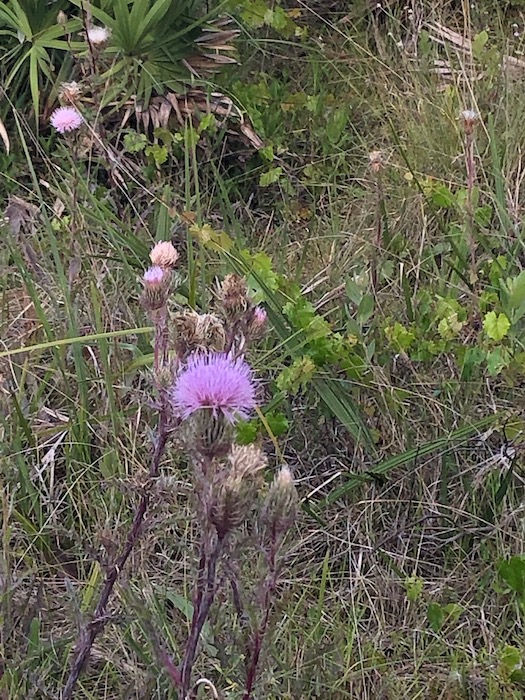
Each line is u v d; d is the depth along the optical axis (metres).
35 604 1.08
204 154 1.84
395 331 1.35
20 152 1.80
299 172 1.89
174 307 1.40
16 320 1.40
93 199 1.43
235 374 0.88
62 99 1.62
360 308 1.37
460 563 1.24
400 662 1.15
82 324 1.43
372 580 1.22
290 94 2.02
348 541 1.25
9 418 1.27
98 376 1.36
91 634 1.01
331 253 1.56
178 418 0.96
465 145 1.63
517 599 1.18
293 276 1.58
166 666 0.92
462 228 1.54
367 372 1.36
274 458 1.33
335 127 1.89
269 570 0.92
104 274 1.45
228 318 1.01
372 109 1.93
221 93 1.91
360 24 2.26
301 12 2.32
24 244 1.45
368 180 1.76
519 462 1.29
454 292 1.48
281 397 1.30
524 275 1.37
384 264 1.49
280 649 1.13
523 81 1.91
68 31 1.71
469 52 1.91
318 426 1.36
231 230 1.72
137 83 1.82
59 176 1.71
